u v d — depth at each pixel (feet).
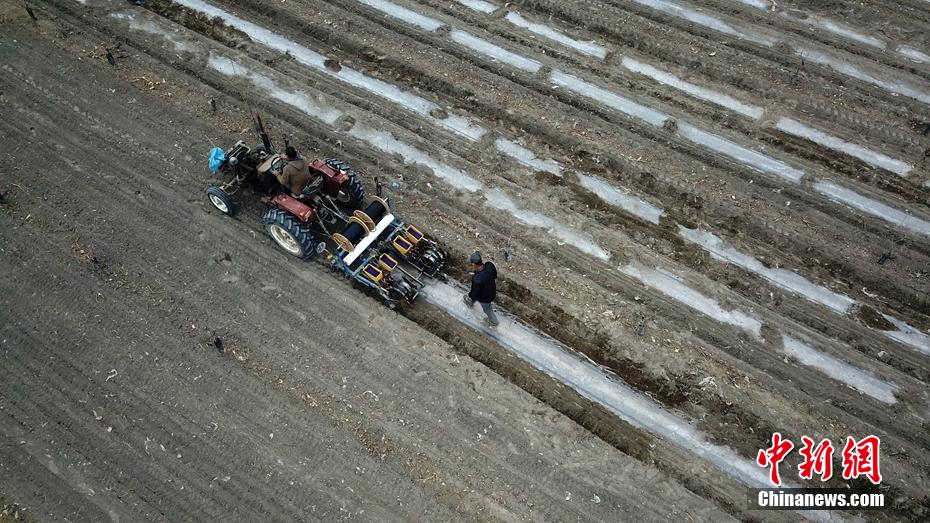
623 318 35.14
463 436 30.48
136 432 29.71
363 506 28.22
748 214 39.91
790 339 34.91
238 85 44.65
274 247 36.78
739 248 38.68
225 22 48.93
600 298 35.88
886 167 42.73
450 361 32.96
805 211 40.34
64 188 38.19
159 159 40.01
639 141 43.52
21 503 27.63
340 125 43.01
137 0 49.44
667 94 46.34
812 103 45.98
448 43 48.85
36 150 39.86
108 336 32.63
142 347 32.35
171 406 30.55
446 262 36.70
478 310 35.09
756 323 35.45
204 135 41.45
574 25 51.24
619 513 28.66
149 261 35.53
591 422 31.78
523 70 47.44
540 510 28.55
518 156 42.45
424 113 44.42
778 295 36.73
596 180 41.50
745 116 45.29
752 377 33.37
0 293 33.86
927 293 37.04
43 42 45.68
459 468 29.55
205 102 43.37
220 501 28.04
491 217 38.96
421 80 46.44
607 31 50.55
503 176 41.32
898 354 34.76
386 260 34.63
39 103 42.27
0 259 35.12
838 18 51.88
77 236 36.24
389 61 47.21
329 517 27.89
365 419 30.71
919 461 30.83
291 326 33.58
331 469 29.14
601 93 46.26
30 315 33.17
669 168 42.11
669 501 29.14
